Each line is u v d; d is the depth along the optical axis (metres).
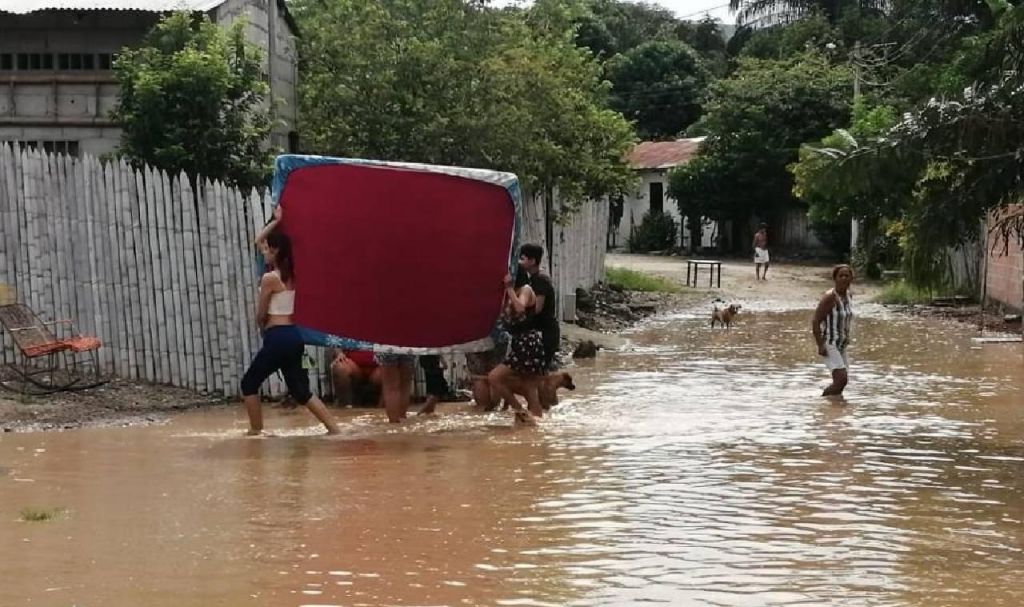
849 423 12.47
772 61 52.22
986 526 8.05
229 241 13.64
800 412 13.27
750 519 8.21
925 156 11.72
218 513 8.33
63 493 8.98
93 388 13.45
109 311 13.86
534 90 21.61
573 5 29.69
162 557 7.19
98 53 19.94
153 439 11.44
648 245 55.91
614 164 28.11
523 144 20.05
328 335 12.72
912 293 29.36
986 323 24.17
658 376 16.58
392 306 12.76
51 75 19.11
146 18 19.69
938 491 9.14
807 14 60.53
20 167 13.70
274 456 10.55
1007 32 12.26
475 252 12.84
